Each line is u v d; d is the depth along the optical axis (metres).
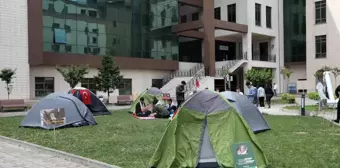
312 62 46.91
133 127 15.01
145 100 21.45
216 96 8.10
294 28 50.06
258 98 25.98
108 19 37.69
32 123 15.25
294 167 7.72
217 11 49.97
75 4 35.12
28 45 30.94
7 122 17.56
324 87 26.33
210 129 7.87
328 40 45.41
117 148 10.23
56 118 12.62
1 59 29.34
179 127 7.84
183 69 44.44
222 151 7.60
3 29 29.50
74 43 34.94
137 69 40.06
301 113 20.50
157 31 42.00
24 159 9.40
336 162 8.17
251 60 46.25
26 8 30.86
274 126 15.05
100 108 21.72
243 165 7.48
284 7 51.00
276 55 50.28
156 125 15.72
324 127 14.71
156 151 7.85
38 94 32.44
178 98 21.09
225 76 40.06
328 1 45.41
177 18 44.28
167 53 42.91
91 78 36.16
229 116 7.86
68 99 15.67
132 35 39.66
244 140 7.69
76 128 14.80
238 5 47.22
